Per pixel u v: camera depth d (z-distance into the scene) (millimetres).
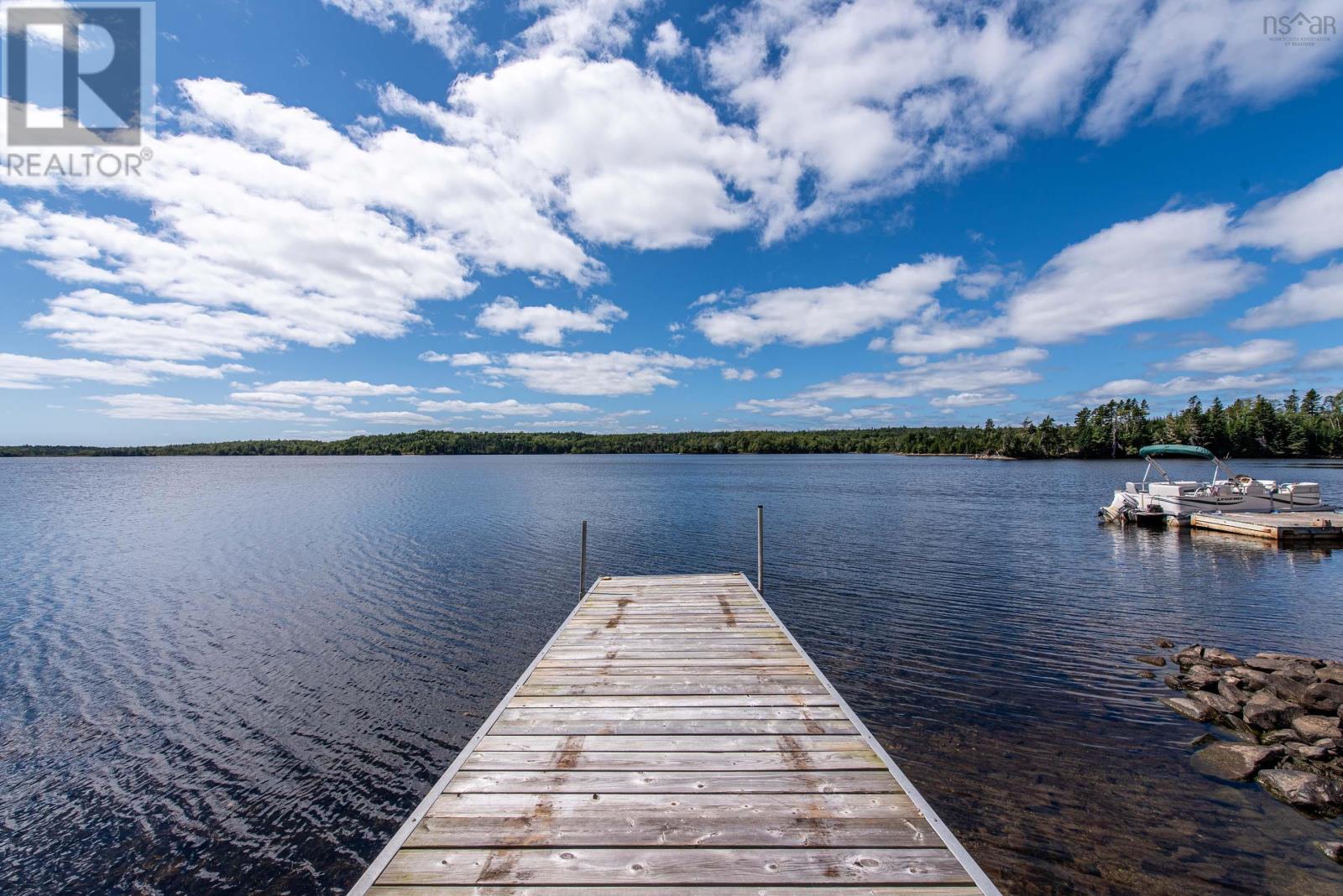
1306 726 6824
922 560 17312
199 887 5285
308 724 7934
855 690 8414
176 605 13391
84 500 39125
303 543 21344
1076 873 4977
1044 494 38594
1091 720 7484
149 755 7238
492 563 17578
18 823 6105
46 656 10320
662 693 4996
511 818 3209
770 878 2752
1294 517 21125
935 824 3119
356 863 5539
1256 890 4746
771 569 16188
